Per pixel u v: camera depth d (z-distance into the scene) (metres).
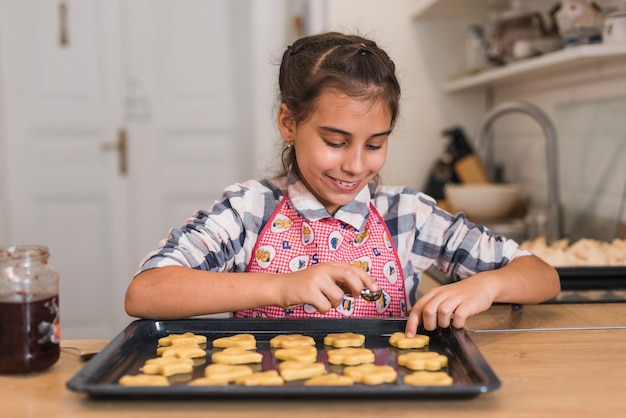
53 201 3.64
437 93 2.63
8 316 0.87
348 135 1.12
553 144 2.05
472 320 1.17
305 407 0.76
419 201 1.34
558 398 0.79
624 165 1.75
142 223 3.67
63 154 3.63
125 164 3.64
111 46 3.60
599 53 1.57
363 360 0.91
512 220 2.26
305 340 0.99
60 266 3.66
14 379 0.87
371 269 1.28
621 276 1.43
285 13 3.31
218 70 3.65
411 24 2.60
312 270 1.04
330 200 1.20
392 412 0.75
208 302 1.05
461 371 0.88
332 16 2.58
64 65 3.60
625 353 0.97
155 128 3.65
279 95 1.33
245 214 1.29
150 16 3.60
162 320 1.06
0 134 3.59
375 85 1.11
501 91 2.60
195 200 3.70
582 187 1.98
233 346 0.98
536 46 1.96
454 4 2.34
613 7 1.72
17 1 3.55
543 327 1.12
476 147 2.20
